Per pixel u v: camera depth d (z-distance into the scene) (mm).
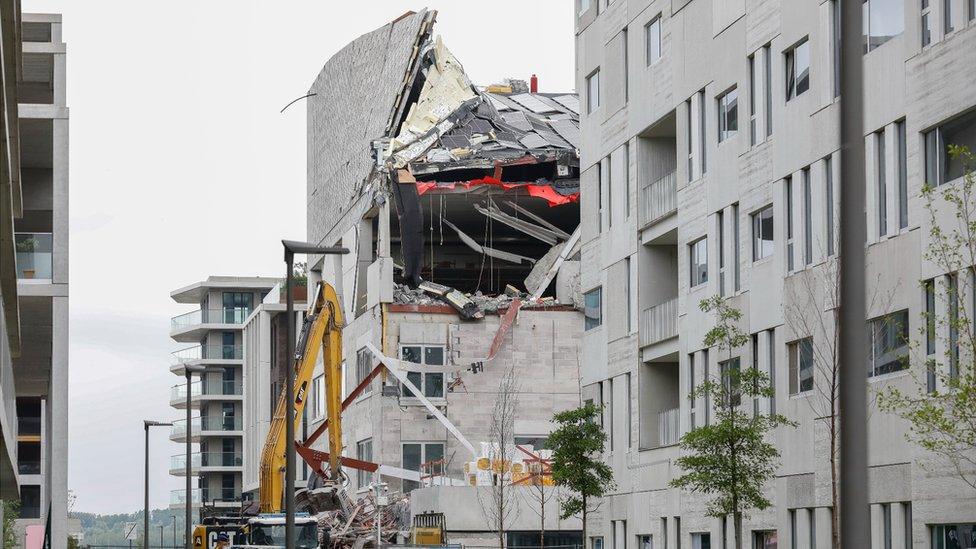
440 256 107000
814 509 39094
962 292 30750
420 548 54688
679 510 48156
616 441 54406
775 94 41906
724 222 45438
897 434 34500
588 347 57625
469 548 68375
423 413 91750
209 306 168625
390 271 93312
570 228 103688
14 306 39094
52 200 59438
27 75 61344
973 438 28188
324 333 64750
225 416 164625
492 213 97812
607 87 56000
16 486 40375
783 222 41312
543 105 103438
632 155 53375
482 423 92000
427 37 99562
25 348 62469
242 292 169875
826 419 38000
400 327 92438
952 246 32125
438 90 100250
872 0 36094
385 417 91375
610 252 55469
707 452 38719
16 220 61844
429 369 91062
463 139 97000
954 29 32719
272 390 137625
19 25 38719
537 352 93062
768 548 41938
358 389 88750
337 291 106312
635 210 53000
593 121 57531
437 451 91688
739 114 44406
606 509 55656
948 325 31578
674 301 50312
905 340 32125
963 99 32219
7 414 33281
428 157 95562
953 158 32781
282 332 134500
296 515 51812
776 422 39250
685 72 48625
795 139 40594
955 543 32219
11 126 38625
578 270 94688
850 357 14086
